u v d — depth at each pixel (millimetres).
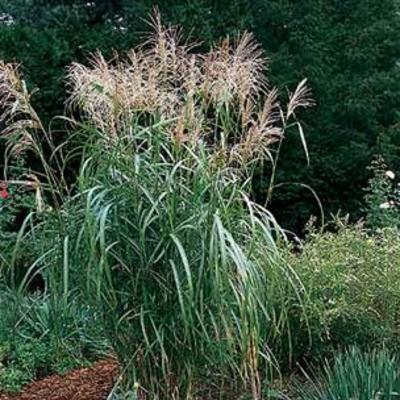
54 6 11406
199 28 9828
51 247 3945
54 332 4465
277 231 3943
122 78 3809
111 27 10578
